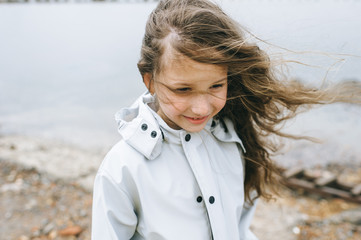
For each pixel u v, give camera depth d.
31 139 4.70
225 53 1.01
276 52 1.19
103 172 1.10
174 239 1.10
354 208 3.06
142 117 1.11
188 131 1.15
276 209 3.04
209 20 1.01
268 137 1.59
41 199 3.21
